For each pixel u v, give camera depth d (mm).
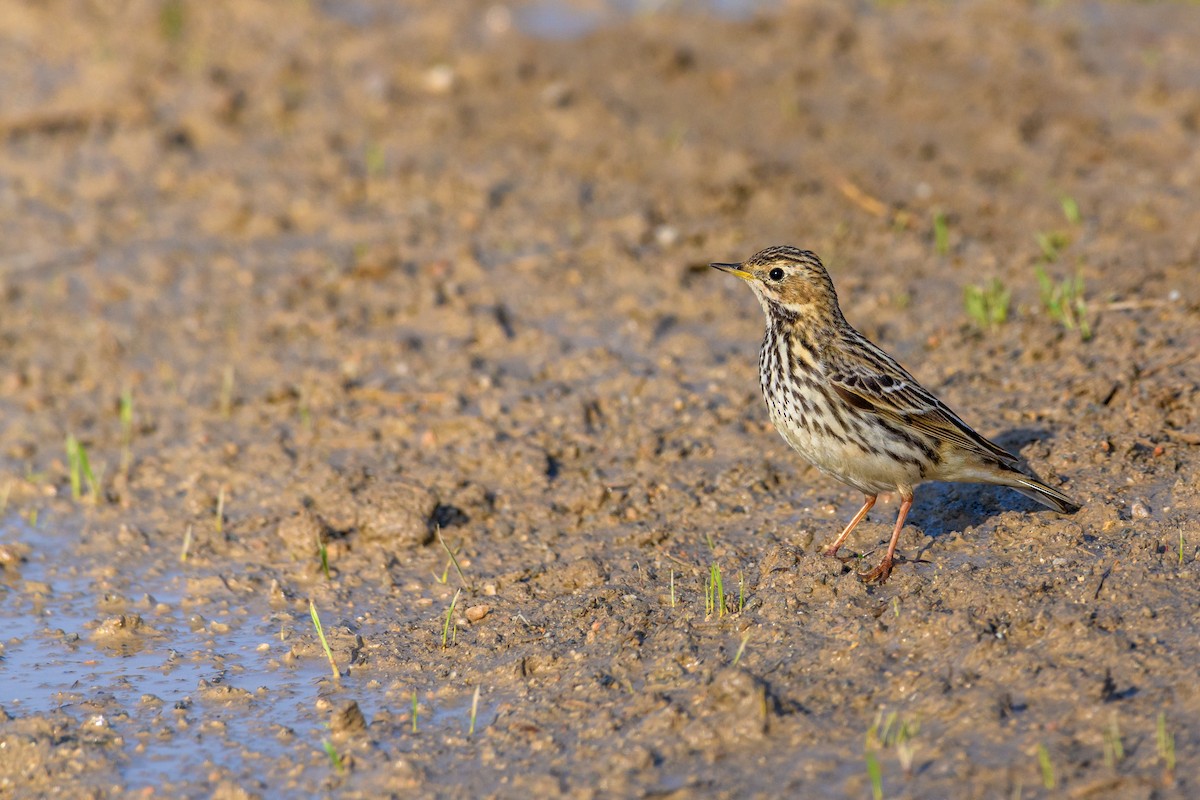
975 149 19219
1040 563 10625
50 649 11648
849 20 23359
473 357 15562
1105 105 20094
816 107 20703
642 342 15539
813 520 12258
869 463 11000
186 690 10867
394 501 12836
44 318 17109
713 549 12031
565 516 12984
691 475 13273
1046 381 13617
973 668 9477
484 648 10977
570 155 19547
